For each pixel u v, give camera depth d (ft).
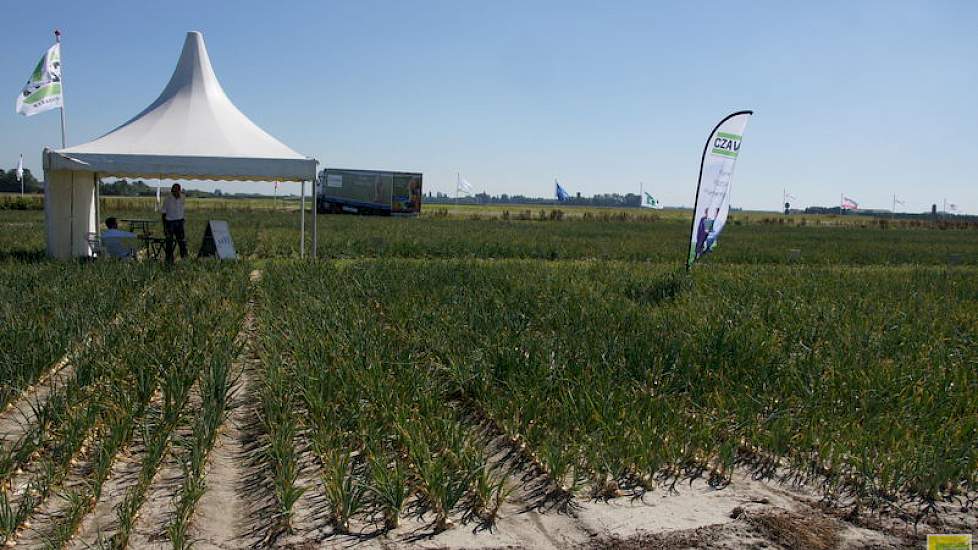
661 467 18.78
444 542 14.92
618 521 15.92
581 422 19.69
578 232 129.59
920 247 109.60
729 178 45.52
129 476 17.61
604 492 17.29
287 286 39.73
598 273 51.42
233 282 41.14
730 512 16.44
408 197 194.49
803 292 43.83
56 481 16.60
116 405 19.74
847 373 24.22
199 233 92.38
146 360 23.15
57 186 54.03
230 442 20.12
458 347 25.91
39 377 23.13
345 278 43.45
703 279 47.98
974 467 17.99
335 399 21.25
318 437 18.47
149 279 42.32
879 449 19.12
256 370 26.02
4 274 40.98
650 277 49.19
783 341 29.37
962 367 25.49
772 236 143.13
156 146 54.39
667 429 19.56
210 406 19.27
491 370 23.41
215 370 21.15
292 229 108.06
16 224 104.88
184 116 57.47
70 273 41.88
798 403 22.15
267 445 19.26
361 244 79.77
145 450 18.29
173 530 14.25
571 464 17.84
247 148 56.18
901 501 17.13
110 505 16.16
